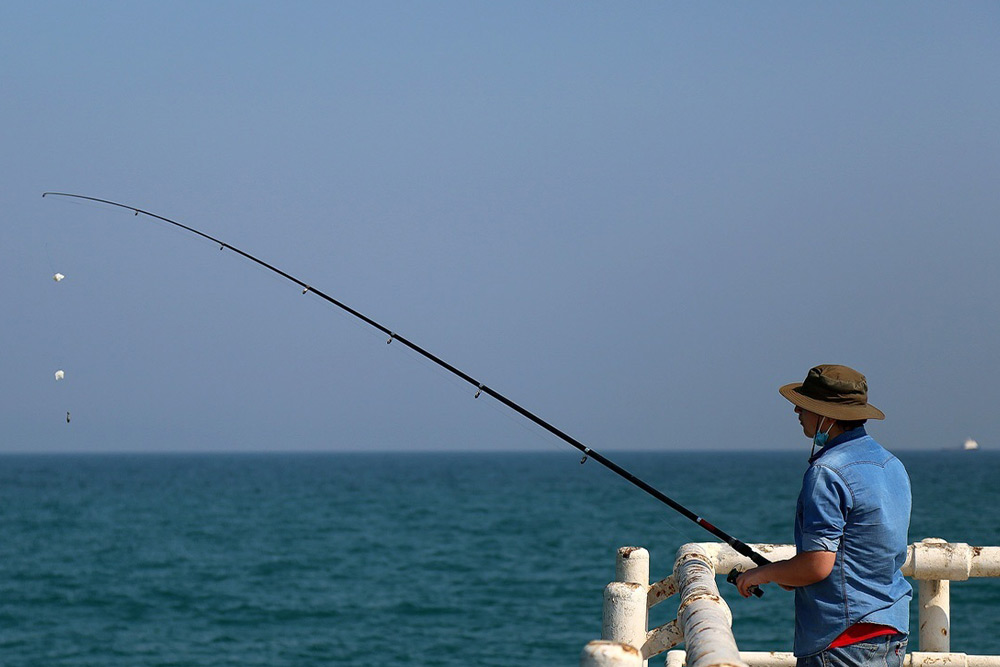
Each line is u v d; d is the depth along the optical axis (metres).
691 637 5.28
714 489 163.88
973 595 43.69
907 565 8.97
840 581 7.34
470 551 72.62
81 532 90.69
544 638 39.91
